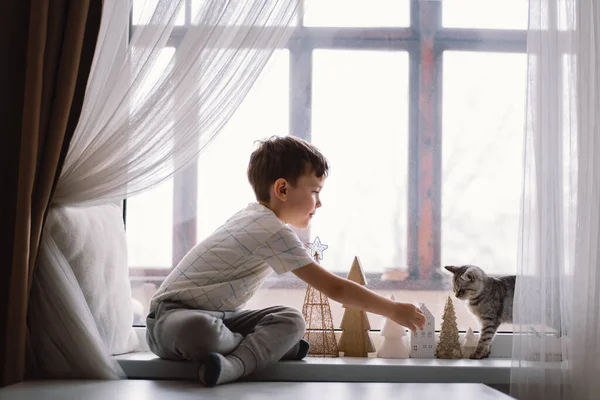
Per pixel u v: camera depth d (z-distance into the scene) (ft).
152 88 5.24
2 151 5.01
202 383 4.87
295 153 5.63
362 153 6.41
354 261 5.91
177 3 5.22
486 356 5.81
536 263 5.25
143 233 6.43
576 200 5.27
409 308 5.28
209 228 6.42
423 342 5.82
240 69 5.25
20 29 5.08
